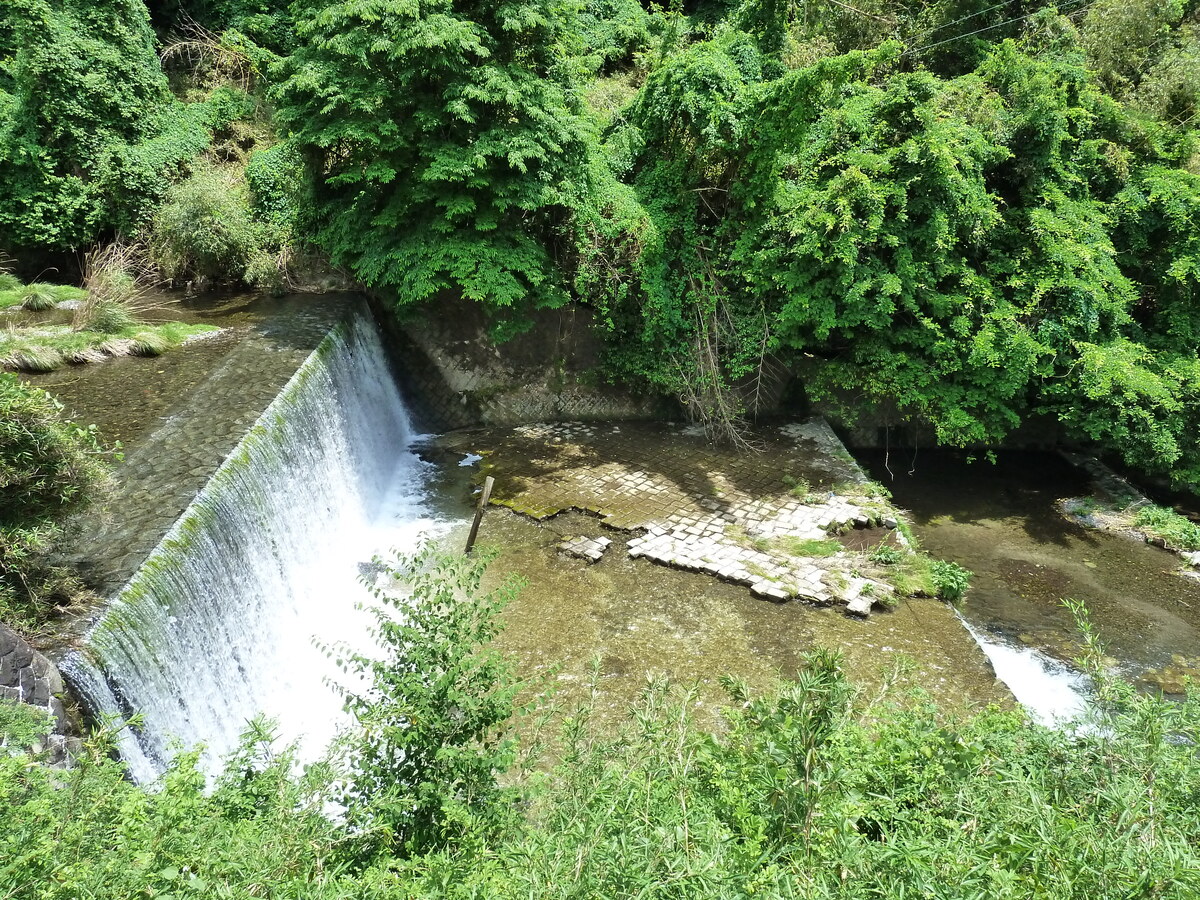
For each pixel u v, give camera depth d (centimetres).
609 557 1162
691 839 343
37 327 1316
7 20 1609
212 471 873
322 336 1312
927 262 1338
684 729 438
